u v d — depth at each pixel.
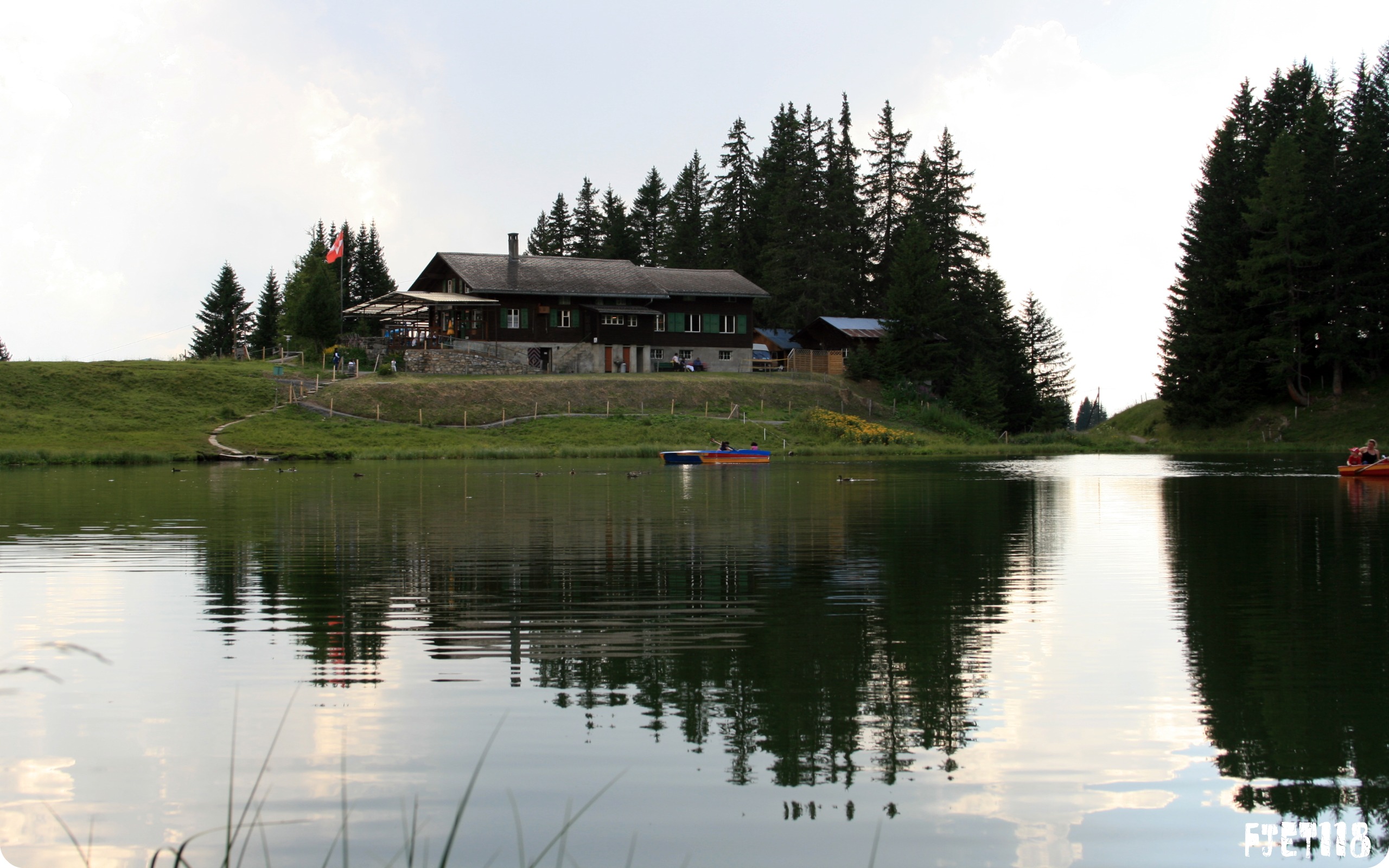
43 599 14.27
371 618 13.09
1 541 20.12
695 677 10.56
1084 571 16.83
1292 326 72.50
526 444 58.59
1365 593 14.85
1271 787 7.98
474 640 12.02
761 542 20.08
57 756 8.52
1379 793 7.87
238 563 17.38
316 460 51.34
